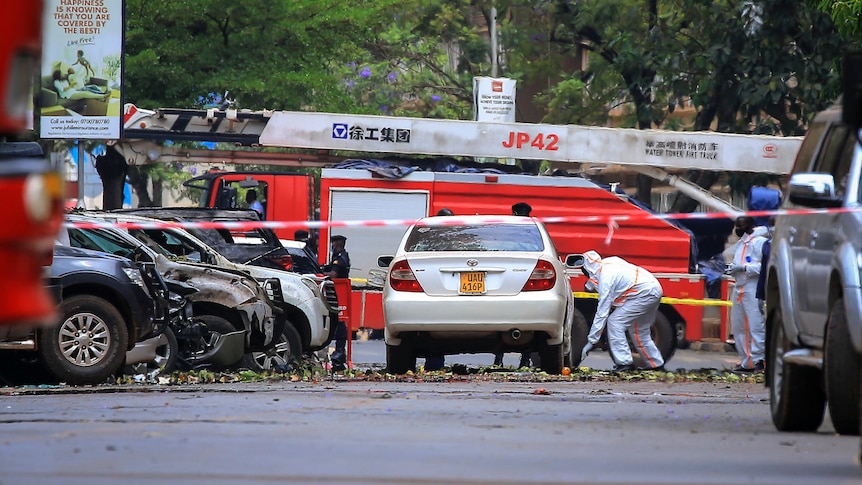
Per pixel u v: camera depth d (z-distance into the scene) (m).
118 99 62.50
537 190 71.88
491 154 72.56
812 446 21.12
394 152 72.81
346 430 22.47
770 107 87.50
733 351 70.75
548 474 16.97
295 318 48.53
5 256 13.32
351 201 73.44
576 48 107.00
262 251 57.19
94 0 62.19
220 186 86.62
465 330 41.84
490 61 116.25
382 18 101.62
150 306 39.03
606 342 64.94
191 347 42.75
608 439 21.66
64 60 62.38
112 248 43.56
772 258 26.09
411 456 18.69
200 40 91.38
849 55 21.08
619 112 118.44
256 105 93.62
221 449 19.30
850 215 21.95
